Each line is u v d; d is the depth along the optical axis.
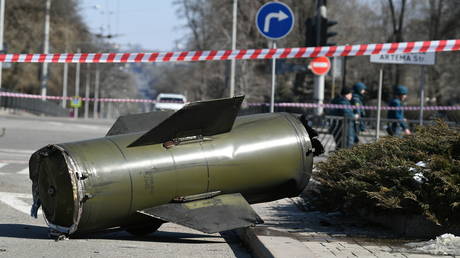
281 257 8.39
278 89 75.50
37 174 9.99
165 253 9.43
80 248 9.45
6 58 17.41
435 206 9.98
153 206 9.78
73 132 32.12
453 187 9.64
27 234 10.52
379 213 10.98
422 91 22.50
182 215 9.71
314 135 11.65
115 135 10.04
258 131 10.69
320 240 9.94
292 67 31.19
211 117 9.95
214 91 90.50
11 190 15.06
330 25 30.84
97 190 9.36
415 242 9.73
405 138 11.71
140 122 10.84
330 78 67.75
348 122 23.75
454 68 72.62
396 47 15.71
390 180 10.66
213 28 85.56
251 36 79.44
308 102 44.59
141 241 10.31
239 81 77.56
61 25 88.19
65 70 92.25
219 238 10.88
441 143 10.92
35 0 85.75
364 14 85.31
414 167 10.31
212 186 10.12
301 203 13.72
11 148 23.59
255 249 9.58
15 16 84.50
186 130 9.98
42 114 84.19
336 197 11.85
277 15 19.56
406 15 78.75
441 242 9.15
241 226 9.84
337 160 12.10
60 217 9.65
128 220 9.78
